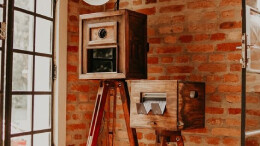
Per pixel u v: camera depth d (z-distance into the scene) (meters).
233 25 2.63
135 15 2.53
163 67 2.93
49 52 2.90
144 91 2.36
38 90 2.85
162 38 2.95
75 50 3.05
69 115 2.98
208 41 2.73
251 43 2.23
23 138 2.77
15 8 2.48
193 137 2.76
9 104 2.41
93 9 3.24
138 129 3.04
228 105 2.63
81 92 3.09
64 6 2.95
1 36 2.38
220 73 2.67
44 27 2.88
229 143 2.61
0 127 2.38
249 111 2.53
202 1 2.77
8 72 2.41
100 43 2.51
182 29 2.85
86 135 3.13
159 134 2.32
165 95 2.31
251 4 2.53
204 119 2.58
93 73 2.54
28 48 2.69
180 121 2.24
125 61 2.42
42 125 2.87
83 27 2.61
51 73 2.89
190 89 2.37
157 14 2.98
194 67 2.79
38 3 2.78
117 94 3.19
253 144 2.50
